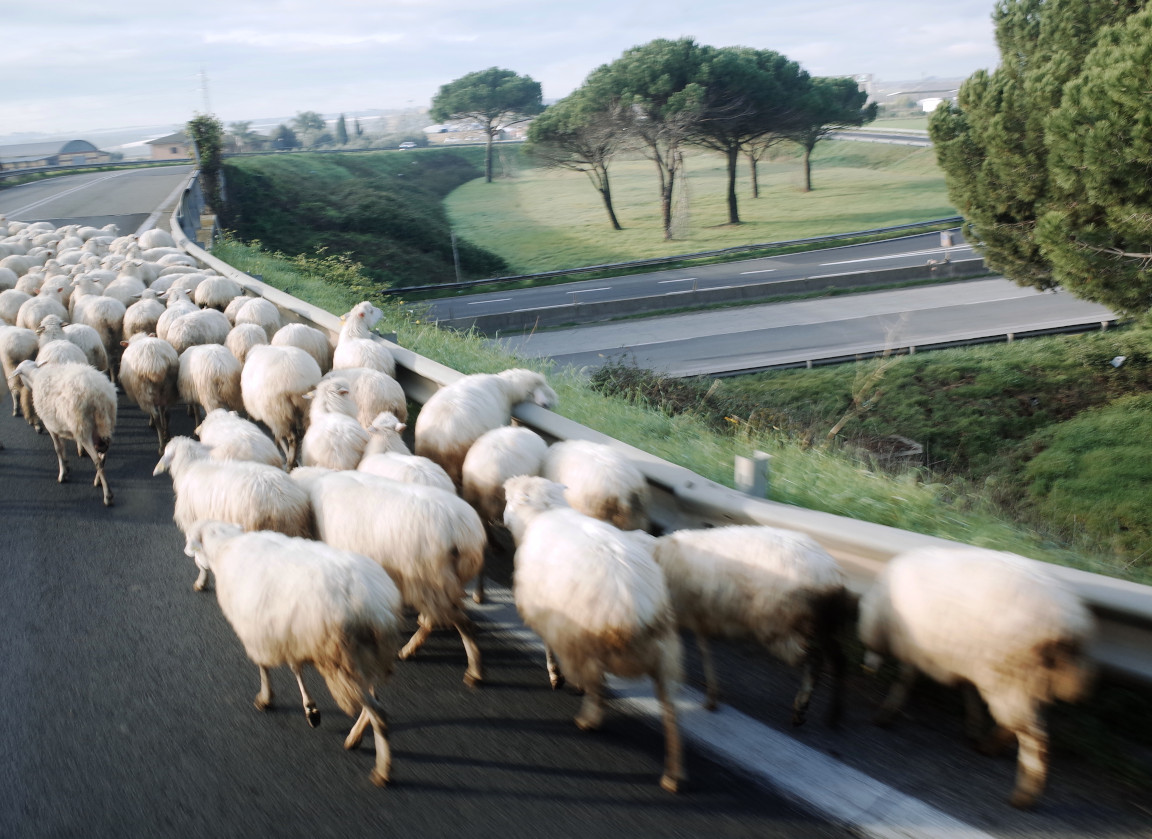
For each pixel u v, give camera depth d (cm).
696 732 398
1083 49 1834
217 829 353
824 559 398
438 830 349
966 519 579
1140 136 1300
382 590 395
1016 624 330
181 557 618
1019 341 2233
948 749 376
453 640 500
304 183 5425
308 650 387
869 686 423
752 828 339
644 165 8638
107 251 1770
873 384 1936
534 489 464
